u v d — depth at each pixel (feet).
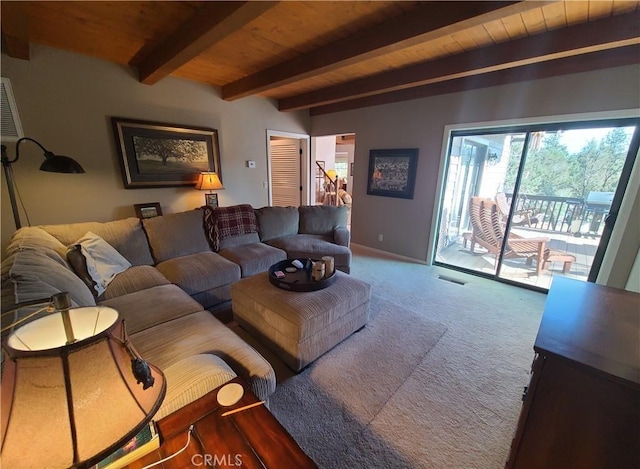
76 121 9.47
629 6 5.92
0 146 7.46
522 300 9.52
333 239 12.42
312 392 5.42
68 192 9.64
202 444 2.31
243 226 10.93
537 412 3.01
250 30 7.46
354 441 4.49
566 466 2.93
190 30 7.06
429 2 6.11
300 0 6.06
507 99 9.78
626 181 8.25
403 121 12.75
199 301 7.91
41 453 1.43
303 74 9.38
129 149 10.62
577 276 9.79
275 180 19.30
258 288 6.73
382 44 7.09
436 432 4.67
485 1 5.44
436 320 8.17
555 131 9.33
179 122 11.91
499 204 11.13
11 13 6.28
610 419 2.64
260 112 14.75
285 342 5.89
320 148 25.35
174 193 12.23
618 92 7.80
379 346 6.88
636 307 3.80
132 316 5.38
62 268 5.37
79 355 1.52
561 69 8.55
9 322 2.60
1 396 1.44
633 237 8.14
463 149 11.80
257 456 2.23
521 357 6.61
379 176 14.02
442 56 8.98
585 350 2.86
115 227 8.14
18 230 7.29
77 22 7.09
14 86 8.29
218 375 3.09
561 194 9.66
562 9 6.09
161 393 1.93
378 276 11.55
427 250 12.94
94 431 1.54
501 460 4.23
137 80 10.53
